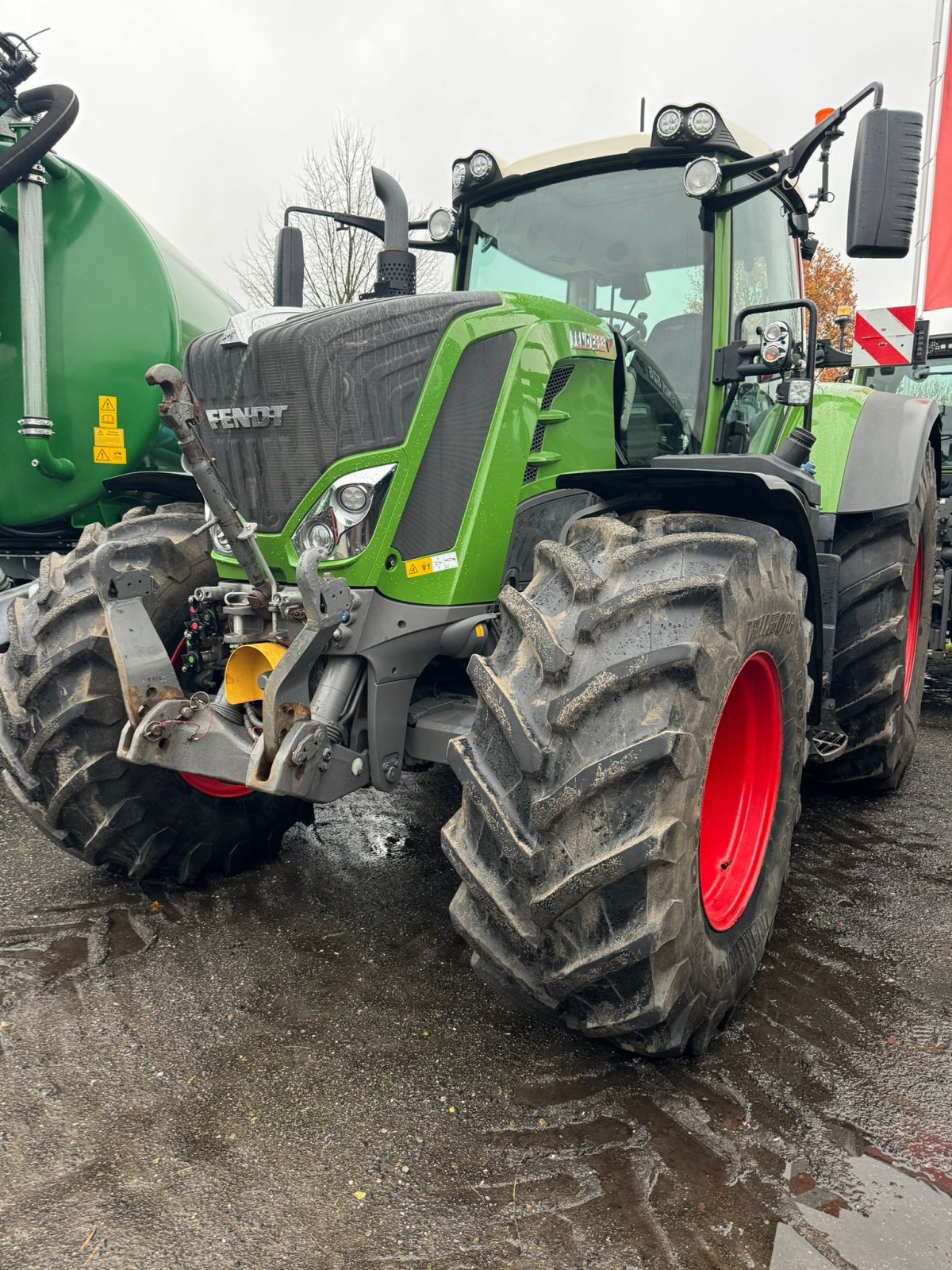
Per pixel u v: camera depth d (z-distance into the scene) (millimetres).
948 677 6953
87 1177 1756
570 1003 1979
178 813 2857
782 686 2414
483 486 2438
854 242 2742
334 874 3164
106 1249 1589
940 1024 2330
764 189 2828
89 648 2592
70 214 4035
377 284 2902
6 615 3307
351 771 2299
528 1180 1770
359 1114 1949
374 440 2244
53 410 4070
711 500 2477
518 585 2627
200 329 4480
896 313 5789
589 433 2820
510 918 1897
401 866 3240
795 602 2373
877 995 2461
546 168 3213
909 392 7895
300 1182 1756
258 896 2980
